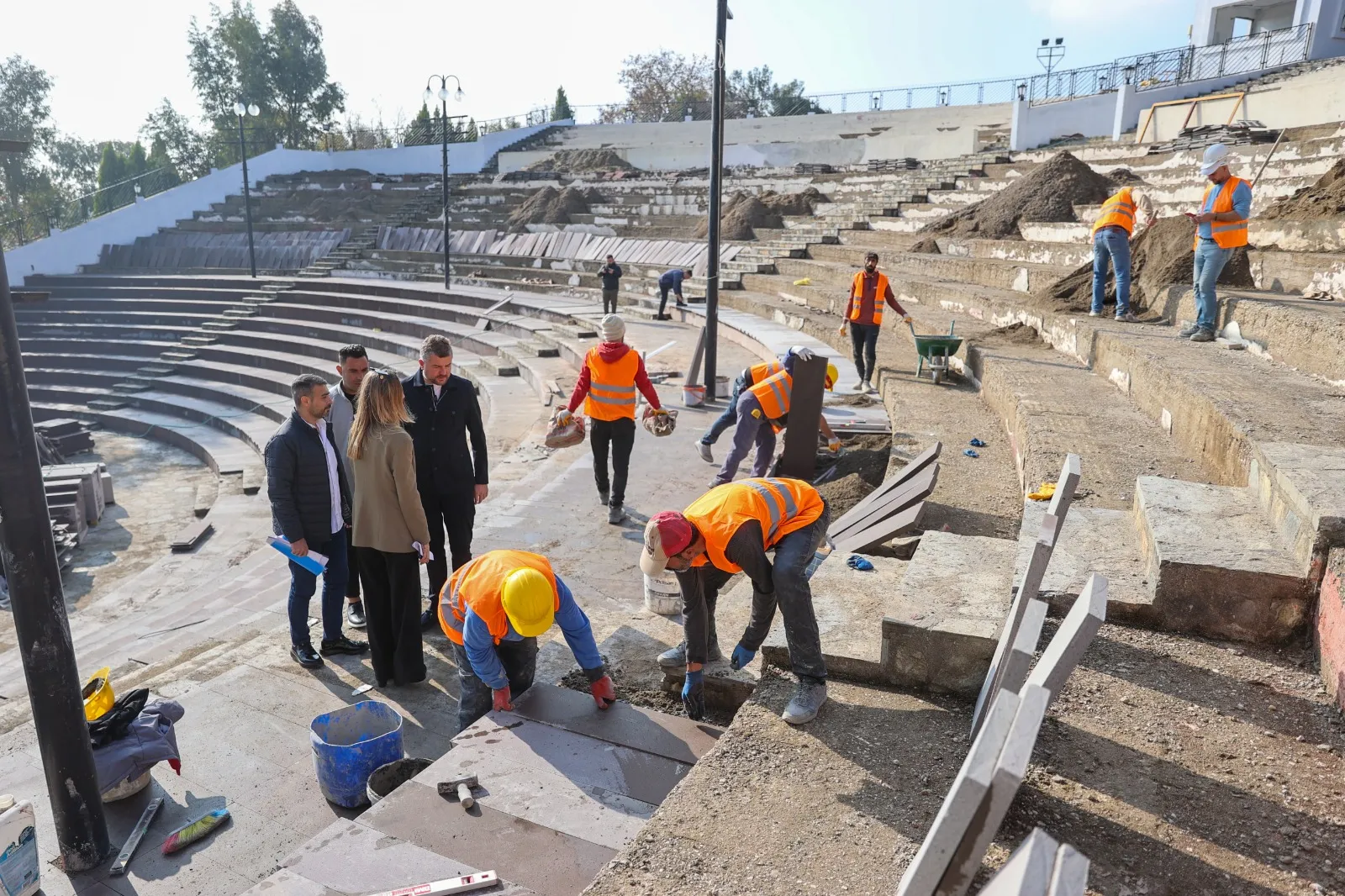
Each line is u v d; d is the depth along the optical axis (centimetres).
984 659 328
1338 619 297
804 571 333
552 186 3228
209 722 464
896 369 1052
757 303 1675
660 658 417
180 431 1888
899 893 174
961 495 605
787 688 349
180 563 1129
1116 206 877
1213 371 615
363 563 481
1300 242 877
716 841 262
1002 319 1111
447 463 557
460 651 405
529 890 273
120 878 358
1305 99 1655
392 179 3678
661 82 5366
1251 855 238
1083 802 262
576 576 630
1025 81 2712
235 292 2698
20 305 2722
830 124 3378
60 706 358
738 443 668
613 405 718
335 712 416
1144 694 310
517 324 1952
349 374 546
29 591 350
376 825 307
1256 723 292
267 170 3762
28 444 346
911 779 288
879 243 1925
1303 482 345
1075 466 284
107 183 4431
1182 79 2436
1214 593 335
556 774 336
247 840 376
